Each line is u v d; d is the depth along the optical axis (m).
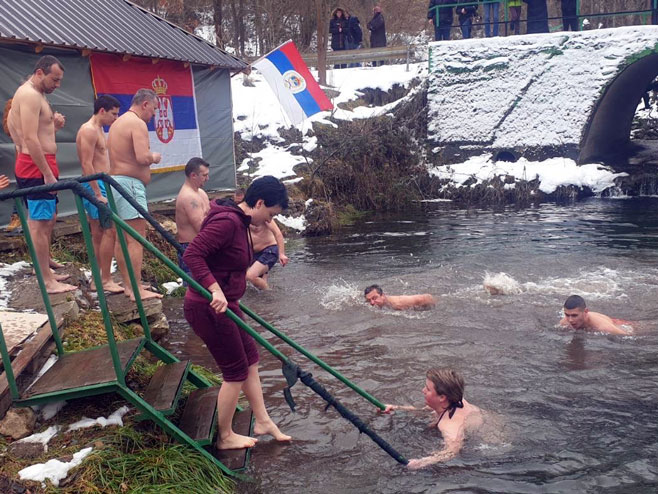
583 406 5.00
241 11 25.08
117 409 4.43
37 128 5.57
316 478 4.14
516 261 9.80
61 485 3.68
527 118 19.02
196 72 12.13
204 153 12.52
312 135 17.52
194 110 12.12
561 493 3.88
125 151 6.20
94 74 9.72
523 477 4.06
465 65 19.62
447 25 20.55
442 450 4.43
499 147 19.31
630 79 19.81
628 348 6.19
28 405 4.11
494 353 6.14
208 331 4.16
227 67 12.62
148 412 4.09
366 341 6.62
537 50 18.80
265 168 15.91
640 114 25.81
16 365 4.34
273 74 14.86
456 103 19.80
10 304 5.69
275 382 5.72
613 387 5.32
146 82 10.79
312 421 4.94
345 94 19.92
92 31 9.79
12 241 7.36
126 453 4.00
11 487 3.60
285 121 17.81
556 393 5.23
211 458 4.13
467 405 4.97
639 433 4.55
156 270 9.20
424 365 5.93
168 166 11.48
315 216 13.48
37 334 4.90
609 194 17.44
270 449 4.51
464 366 5.86
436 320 7.16
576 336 6.54
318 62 19.59
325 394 4.25
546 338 6.51
